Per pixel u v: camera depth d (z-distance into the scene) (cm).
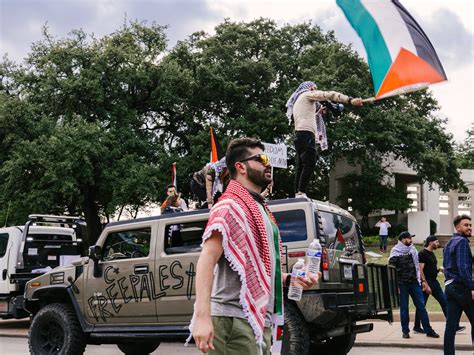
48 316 826
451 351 668
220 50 3562
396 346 988
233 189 328
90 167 2989
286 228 716
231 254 307
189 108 3578
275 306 333
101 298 797
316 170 3634
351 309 709
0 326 1563
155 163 3375
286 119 3262
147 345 980
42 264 1398
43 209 2955
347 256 791
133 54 3316
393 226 3678
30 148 2852
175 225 768
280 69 3728
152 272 763
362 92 3319
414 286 1042
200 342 286
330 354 862
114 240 816
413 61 413
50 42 3428
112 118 3275
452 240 680
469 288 660
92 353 1014
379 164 3631
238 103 3531
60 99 3281
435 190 4122
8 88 3509
